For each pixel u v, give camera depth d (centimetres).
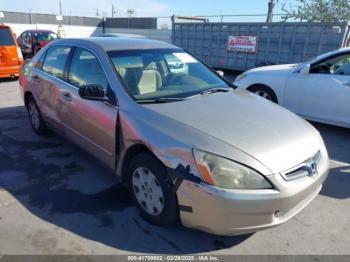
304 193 245
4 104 712
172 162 248
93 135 346
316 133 299
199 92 344
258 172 229
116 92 313
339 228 291
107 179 368
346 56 523
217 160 232
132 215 302
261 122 283
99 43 369
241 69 1247
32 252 253
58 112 412
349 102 514
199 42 1360
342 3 1555
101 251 256
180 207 249
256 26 1156
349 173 405
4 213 302
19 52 984
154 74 345
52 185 354
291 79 573
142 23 2850
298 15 1662
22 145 466
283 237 278
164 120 272
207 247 263
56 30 2872
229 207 226
